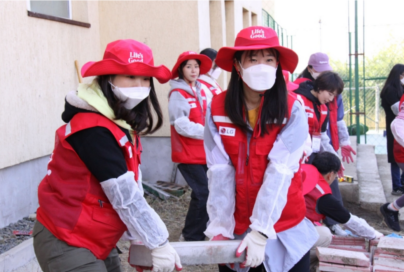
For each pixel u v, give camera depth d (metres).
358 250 3.68
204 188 4.38
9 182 4.45
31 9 5.30
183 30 6.58
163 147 6.85
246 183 2.29
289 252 2.28
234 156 2.31
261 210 2.13
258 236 2.13
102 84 2.05
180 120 4.28
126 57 2.05
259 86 2.16
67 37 5.65
